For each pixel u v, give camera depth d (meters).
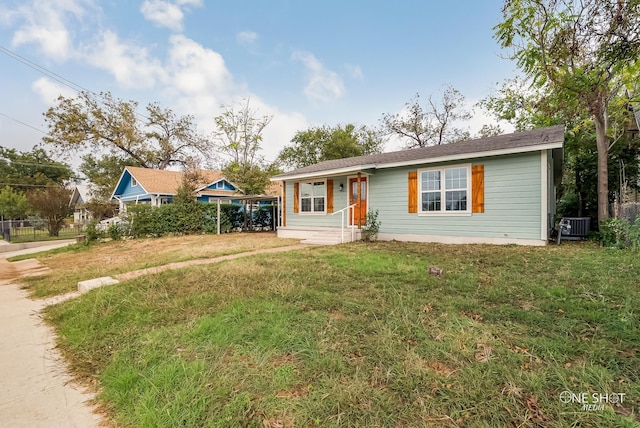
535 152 7.70
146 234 14.05
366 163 10.55
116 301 3.95
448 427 1.60
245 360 2.36
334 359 2.27
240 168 21.50
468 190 8.73
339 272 5.09
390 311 3.18
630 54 3.77
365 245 8.84
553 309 3.14
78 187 35.00
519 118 17.09
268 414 1.76
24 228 18.72
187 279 4.92
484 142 9.31
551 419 1.63
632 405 1.72
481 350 2.35
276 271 5.21
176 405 1.85
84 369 2.50
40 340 3.14
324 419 1.69
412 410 1.73
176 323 3.19
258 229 18.00
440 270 4.71
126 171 21.33
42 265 8.47
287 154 31.25
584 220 9.61
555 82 5.31
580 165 12.51
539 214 7.67
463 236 8.85
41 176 38.03
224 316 3.19
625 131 11.73
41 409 1.99
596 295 3.48
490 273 4.73
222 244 10.37
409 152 11.52
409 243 9.15
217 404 1.84
